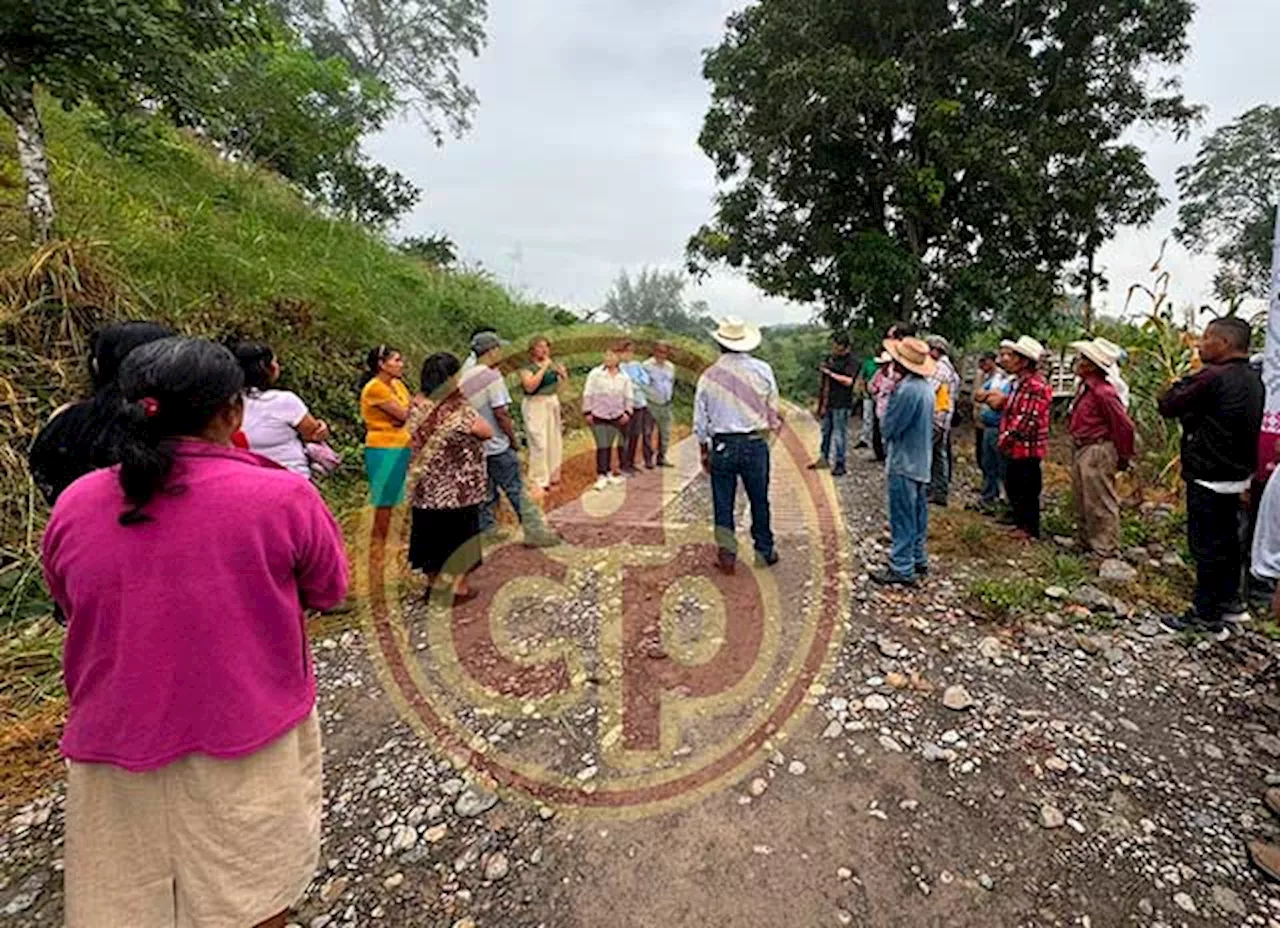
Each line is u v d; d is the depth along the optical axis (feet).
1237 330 12.18
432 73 77.05
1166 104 44.80
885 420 14.28
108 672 4.74
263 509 5.00
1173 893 7.27
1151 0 41.65
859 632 12.51
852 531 18.58
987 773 8.95
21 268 16.84
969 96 43.86
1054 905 7.13
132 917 4.96
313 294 25.34
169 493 4.74
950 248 47.96
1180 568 15.34
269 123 38.60
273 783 5.21
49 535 4.87
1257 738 9.78
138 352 4.92
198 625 4.76
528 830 8.25
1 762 9.69
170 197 27.89
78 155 26.68
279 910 5.38
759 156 46.83
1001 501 20.76
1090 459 16.03
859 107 42.19
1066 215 44.42
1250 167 68.95
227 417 5.24
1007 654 11.84
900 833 8.00
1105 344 16.33
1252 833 8.09
